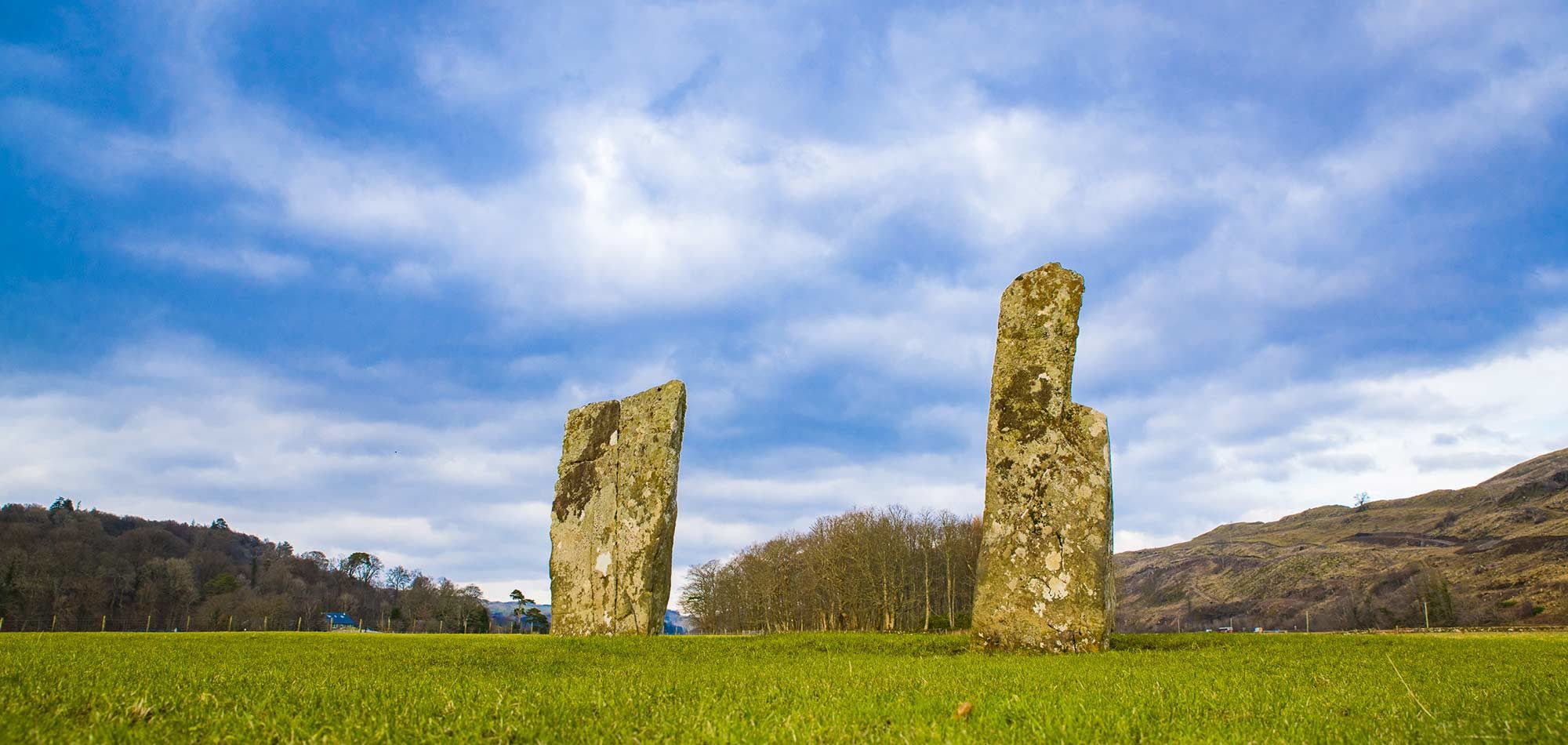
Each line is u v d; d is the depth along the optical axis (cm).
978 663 1071
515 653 1199
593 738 520
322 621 9119
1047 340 1475
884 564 6919
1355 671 930
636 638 1588
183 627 8181
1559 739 509
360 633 1817
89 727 517
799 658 1175
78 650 1122
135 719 555
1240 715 620
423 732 540
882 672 920
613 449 2012
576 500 2041
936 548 7394
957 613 7600
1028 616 1370
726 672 928
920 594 7844
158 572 8538
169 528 10419
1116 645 1402
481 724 553
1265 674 895
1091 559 1360
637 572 1873
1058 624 1348
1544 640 1569
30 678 711
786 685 773
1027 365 1480
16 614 7162
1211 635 1571
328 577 11112
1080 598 1349
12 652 1038
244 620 8488
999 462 1460
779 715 595
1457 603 7756
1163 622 10312
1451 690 744
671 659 1158
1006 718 602
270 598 9031
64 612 7481
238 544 11294
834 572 7131
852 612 7169
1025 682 794
